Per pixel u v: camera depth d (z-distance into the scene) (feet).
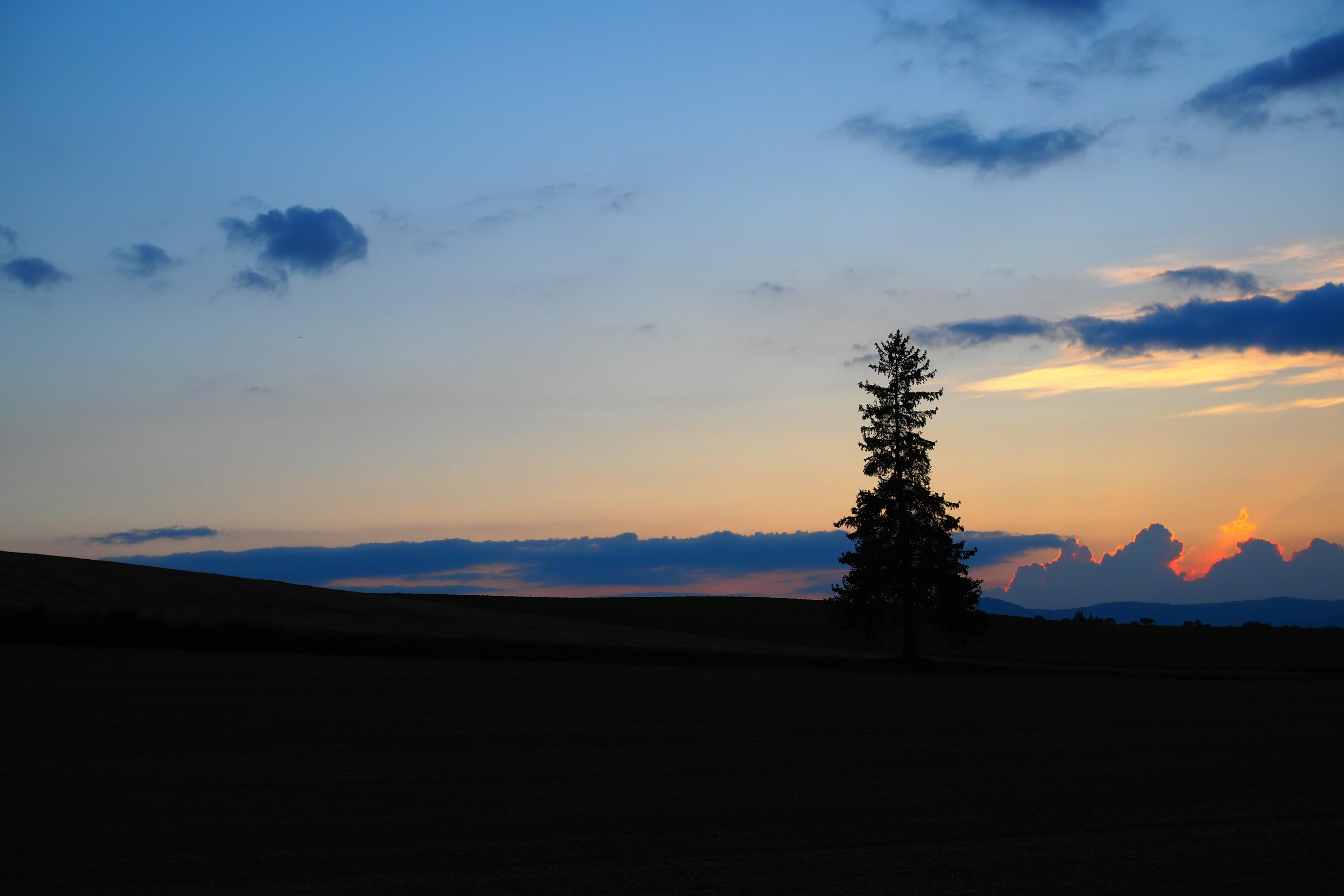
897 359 163.12
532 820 38.14
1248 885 29.17
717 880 29.53
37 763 49.44
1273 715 81.71
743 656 146.41
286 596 197.16
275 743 57.21
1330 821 38.52
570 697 86.48
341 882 29.32
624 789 44.91
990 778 48.60
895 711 81.66
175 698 77.36
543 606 290.56
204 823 36.96
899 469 158.92
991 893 28.14
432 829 36.42
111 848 33.30
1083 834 36.04
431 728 64.95
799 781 47.29
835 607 161.99
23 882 29.27
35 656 105.60
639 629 210.18
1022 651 200.44
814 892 28.09
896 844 34.37
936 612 156.04
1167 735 67.05
